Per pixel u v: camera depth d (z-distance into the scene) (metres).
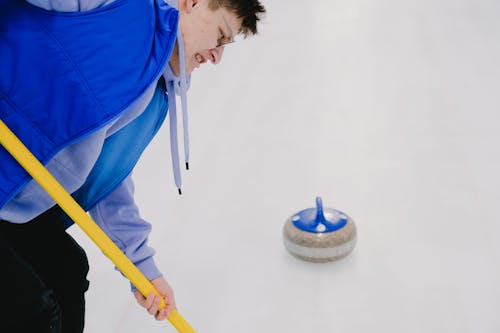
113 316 1.92
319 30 4.62
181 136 3.09
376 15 4.80
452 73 3.59
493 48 3.89
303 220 2.07
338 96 3.44
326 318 1.84
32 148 1.14
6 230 1.33
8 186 1.14
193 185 2.62
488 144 2.75
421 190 2.44
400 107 3.22
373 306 1.87
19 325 1.17
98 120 1.14
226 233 2.28
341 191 2.49
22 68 1.12
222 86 3.72
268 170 2.71
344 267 2.04
